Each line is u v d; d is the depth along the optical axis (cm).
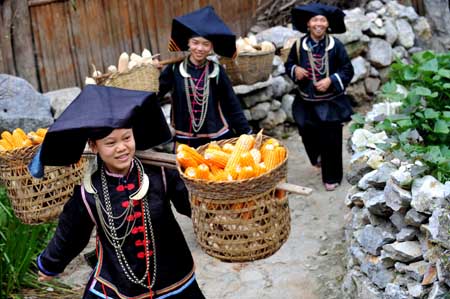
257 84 617
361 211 374
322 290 396
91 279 276
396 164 357
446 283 294
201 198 253
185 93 455
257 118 628
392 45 709
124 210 264
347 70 517
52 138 250
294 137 640
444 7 736
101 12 596
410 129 386
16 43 570
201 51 441
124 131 250
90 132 247
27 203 338
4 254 402
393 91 423
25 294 406
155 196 267
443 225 296
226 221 254
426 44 729
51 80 588
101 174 267
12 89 535
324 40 520
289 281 409
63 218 270
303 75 519
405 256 320
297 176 559
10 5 562
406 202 321
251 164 256
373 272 337
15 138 350
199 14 443
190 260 281
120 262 268
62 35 585
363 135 411
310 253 437
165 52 630
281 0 679
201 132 459
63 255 272
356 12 704
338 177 528
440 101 437
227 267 429
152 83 458
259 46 552
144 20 616
